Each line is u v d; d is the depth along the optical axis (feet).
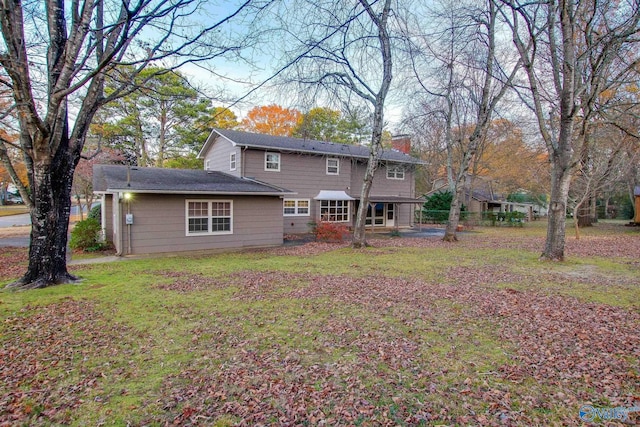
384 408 9.82
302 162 64.28
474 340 14.49
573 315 17.51
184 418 9.47
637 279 25.88
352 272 29.07
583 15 30.66
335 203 69.31
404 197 77.05
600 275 27.40
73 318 17.49
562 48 32.86
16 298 21.07
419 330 15.65
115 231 42.88
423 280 25.80
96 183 43.50
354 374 11.73
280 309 18.90
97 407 10.03
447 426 9.02
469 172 103.81
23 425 9.26
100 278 26.99
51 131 23.13
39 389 10.99
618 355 12.88
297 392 10.64
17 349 13.88
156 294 22.15
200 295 21.89
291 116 93.76
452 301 20.15
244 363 12.59
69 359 13.05
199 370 12.12
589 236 59.06
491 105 48.93
